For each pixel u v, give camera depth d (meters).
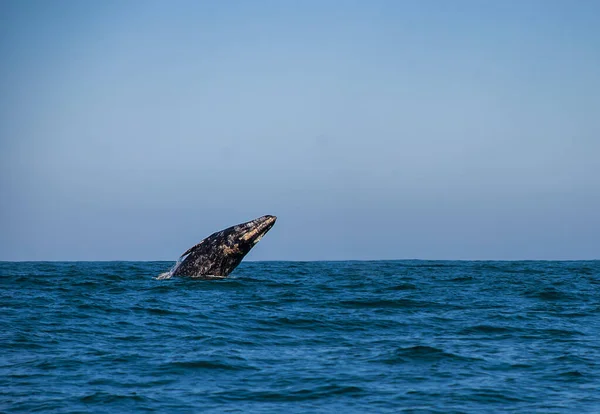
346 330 77.81
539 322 85.56
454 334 76.56
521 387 55.00
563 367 61.44
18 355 61.97
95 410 47.44
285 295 105.25
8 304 91.44
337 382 55.53
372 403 50.50
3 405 47.97
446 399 51.53
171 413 47.38
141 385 53.59
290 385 54.69
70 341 68.25
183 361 60.75
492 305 101.00
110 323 78.19
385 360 63.22
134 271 172.38
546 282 147.25
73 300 95.62
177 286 109.62
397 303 100.12
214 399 50.72
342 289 119.31
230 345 68.31
